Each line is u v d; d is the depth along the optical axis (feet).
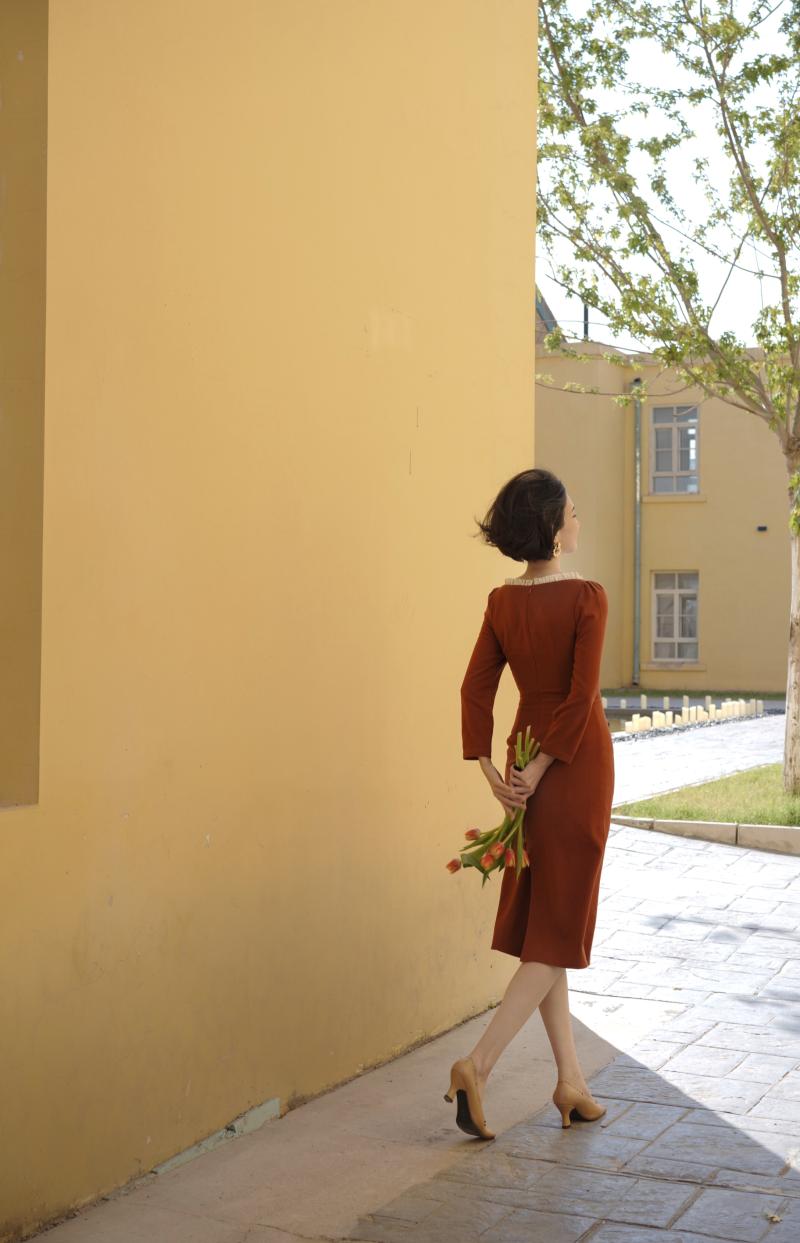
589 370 90.27
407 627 15.17
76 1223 10.19
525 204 18.02
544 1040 15.43
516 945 12.62
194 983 11.69
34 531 9.92
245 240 12.23
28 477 9.93
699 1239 9.89
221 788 12.00
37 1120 9.98
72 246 10.18
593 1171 11.30
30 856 9.84
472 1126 11.92
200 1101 11.80
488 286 17.03
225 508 12.01
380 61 14.51
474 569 16.75
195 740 11.64
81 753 10.34
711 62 35.81
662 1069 14.14
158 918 11.22
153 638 11.10
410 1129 12.46
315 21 13.28
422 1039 15.52
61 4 10.01
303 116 13.11
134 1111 11.00
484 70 16.88
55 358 10.02
